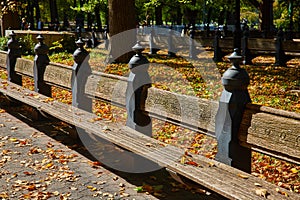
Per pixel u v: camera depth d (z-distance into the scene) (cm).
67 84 638
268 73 1151
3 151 570
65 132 662
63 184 463
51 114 582
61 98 916
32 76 767
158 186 455
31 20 4244
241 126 362
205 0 3042
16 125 707
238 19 2652
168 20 5288
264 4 2538
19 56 873
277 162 520
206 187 331
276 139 326
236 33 1417
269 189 317
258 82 1034
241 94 364
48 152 567
